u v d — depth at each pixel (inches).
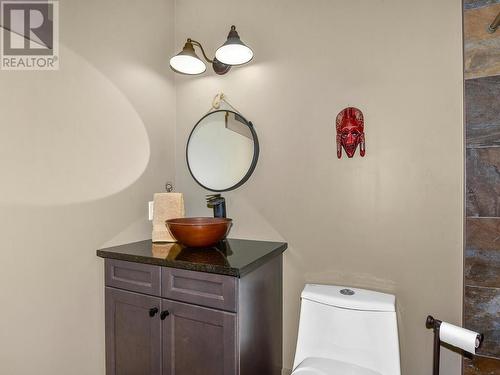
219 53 63.4
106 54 60.1
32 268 48.2
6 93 45.1
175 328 51.9
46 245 50.1
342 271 61.2
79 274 55.1
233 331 47.4
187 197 77.0
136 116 67.0
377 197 58.4
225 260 51.9
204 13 75.0
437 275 54.2
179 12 78.0
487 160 50.9
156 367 53.5
